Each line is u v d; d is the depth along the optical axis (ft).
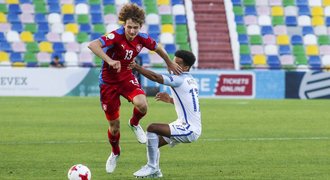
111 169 65.10
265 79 182.50
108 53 63.72
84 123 114.93
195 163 72.84
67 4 219.41
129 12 61.26
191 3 223.10
